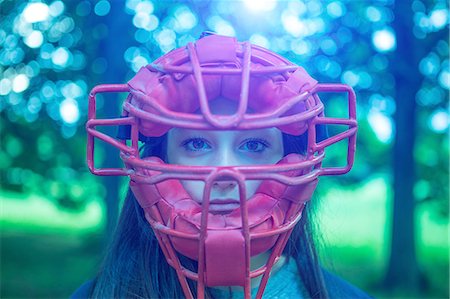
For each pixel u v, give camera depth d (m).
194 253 0.88
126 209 1.17
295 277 1.17
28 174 5.63
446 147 4.98
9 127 4.88
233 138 0.97
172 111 0.91
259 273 0.91
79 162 5.25
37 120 4.72
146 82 0.91
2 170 5.47
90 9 4.32
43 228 6.84
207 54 0.90
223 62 0.90
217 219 0.88
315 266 1.19
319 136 1.05
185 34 4.11
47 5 4.26
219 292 1.07
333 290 1.26
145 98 0.88
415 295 4.32
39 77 4.47
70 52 4.45
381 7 4.34
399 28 4.27
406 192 4.44
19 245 5.77
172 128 0.99
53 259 5.20
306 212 1.18
